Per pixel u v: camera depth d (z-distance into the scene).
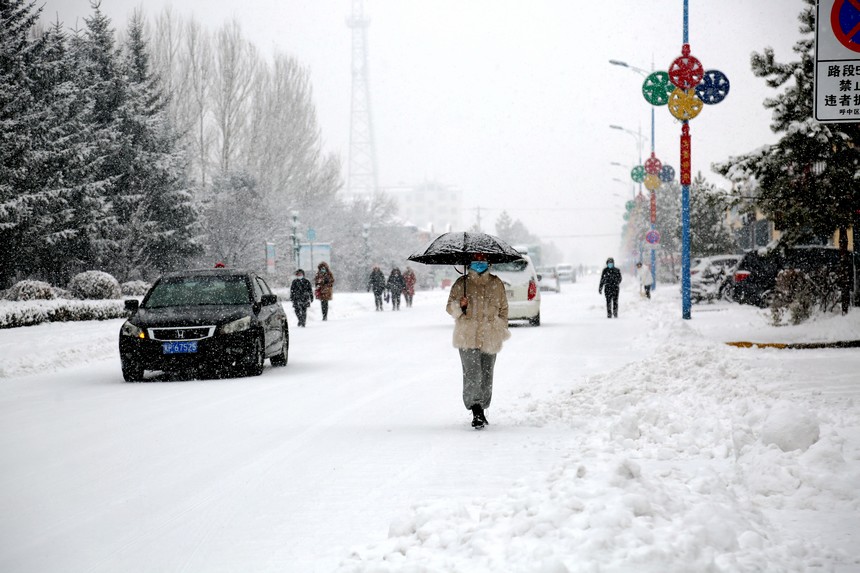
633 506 5.57
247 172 64.75
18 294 33.06
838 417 9.95
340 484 7.95
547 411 11.76
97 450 9.83
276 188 70.94
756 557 4.97
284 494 7.61
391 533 6.02
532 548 5.02
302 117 73.00
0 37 42.28
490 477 8.02
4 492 7.85
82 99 48.47
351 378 16.66
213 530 6.53
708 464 8.09
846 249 23.91
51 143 42.38
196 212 54.09
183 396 14.47
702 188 25.92
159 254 53.12
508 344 22.77
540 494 6.21
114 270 49.50
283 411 12.62
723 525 5.26
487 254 10.99
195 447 9.93
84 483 8.17
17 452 9.77
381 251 84.44
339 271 78.69
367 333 28.89
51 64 44.31
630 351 20.66
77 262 46.28
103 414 12.61
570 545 4.98
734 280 36.97
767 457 7.25
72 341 23.19
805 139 23.41
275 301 18.41
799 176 23.89
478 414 10.95
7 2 43.31
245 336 16.75
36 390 15.92
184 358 16.33
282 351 19.34
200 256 55.00
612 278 33.56
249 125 69.75
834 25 8.66
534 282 29.41
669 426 9.68
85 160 45.22
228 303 17.86
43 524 6.78
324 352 22.48
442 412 12.36
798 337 20.36
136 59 57.16
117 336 24.98
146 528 6.62
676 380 13.52
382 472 8.41
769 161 24.03
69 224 44.12
